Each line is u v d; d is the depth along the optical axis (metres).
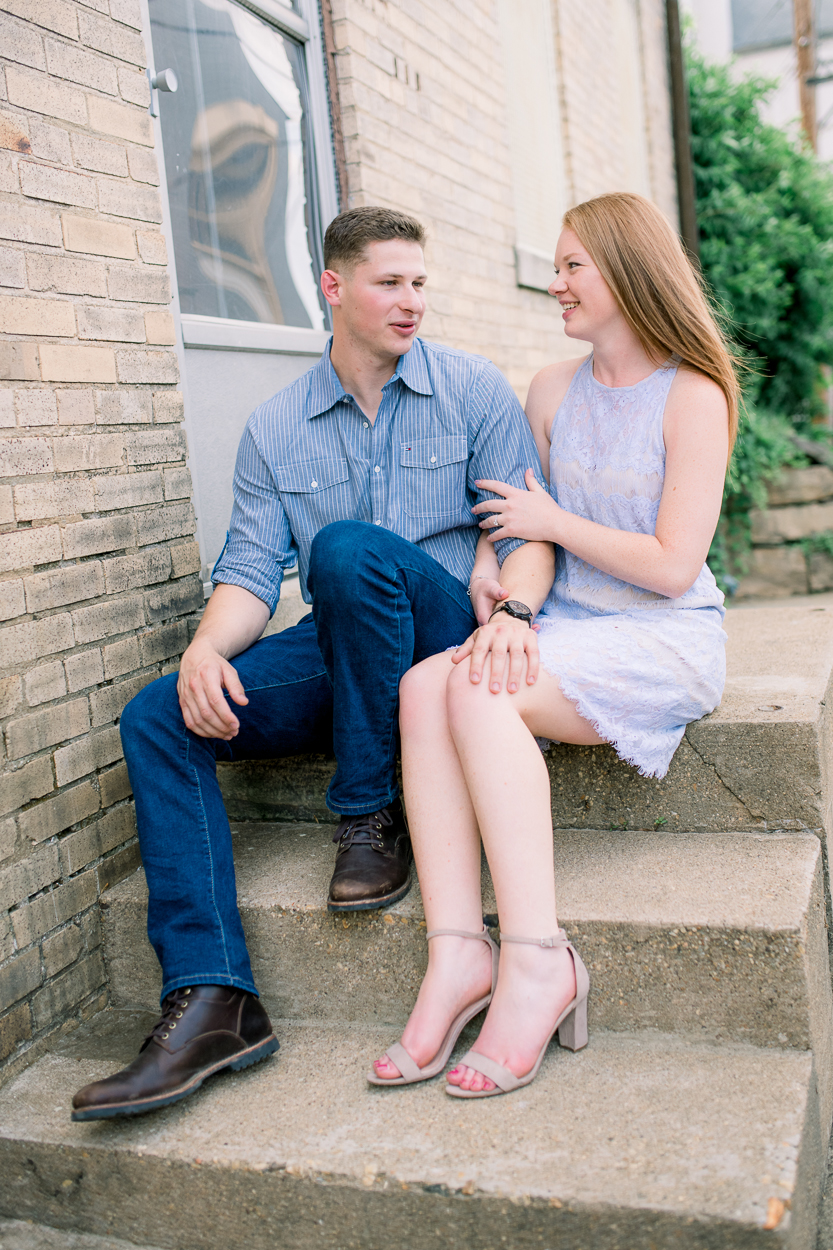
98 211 2.03
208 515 2.56
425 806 1.73
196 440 2.53
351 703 1.80
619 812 2.02
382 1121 1.50
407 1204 1.37
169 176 2.53
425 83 3.67
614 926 1.67
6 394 1.77
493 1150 1.40
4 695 1.75
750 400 7.36
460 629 1.99
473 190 4.06
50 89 1.91
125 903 1.97
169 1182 1.51
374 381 2.07
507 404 2.08
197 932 1.69
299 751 2.12
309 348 3.02
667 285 1.83
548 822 1.64
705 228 7.89
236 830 2.26
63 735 1.88
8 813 1.76
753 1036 1.62
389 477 2.09
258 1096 1.62
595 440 1.95
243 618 2.00
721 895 1.70
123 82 2.12
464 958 1.65
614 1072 1.57
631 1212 1.27
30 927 1.80
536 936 1.58
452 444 2.08
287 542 2.15
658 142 7.22
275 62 3.00
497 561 2.07
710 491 1.81
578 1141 1.40
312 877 1.97
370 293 1.93
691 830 1.98
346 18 3.14
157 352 2.20
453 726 1.70
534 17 5.08
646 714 1.84
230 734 1.77
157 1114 1.59
